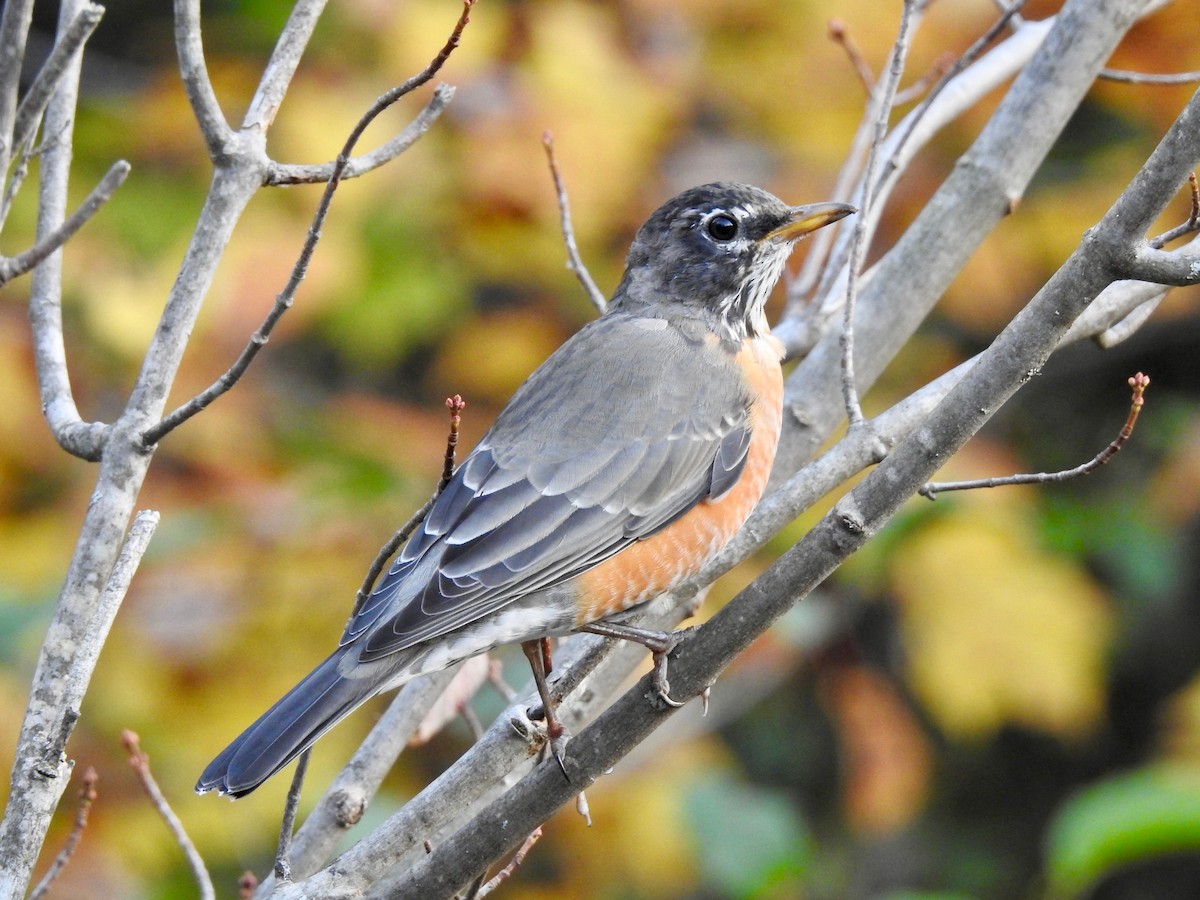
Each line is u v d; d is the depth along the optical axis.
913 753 12.18
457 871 5.50
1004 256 12.30
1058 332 5.18
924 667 11.68
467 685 7.27
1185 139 4.96
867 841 14.64
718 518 7.29
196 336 11.45
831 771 14.54
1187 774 8.59
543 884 11.80
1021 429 14.55
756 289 7.87
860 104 12.39
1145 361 14.57
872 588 11.98
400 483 11.33
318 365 13.63
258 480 11.16
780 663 11.29
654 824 11.07
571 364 7.45
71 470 11.44
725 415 7.36
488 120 11.96
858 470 6.72
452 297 12.33
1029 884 14.74
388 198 12.10
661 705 5.48
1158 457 14.13
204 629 10.66
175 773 10.49
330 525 10.93
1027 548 12.21
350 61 12.56
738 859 11.03
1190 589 14.70
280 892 5.61
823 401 7.92
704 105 12.64
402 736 6.83
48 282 6.18
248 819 10.66
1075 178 12.95
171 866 10.70
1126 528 13.16
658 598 7.23
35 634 10.22
